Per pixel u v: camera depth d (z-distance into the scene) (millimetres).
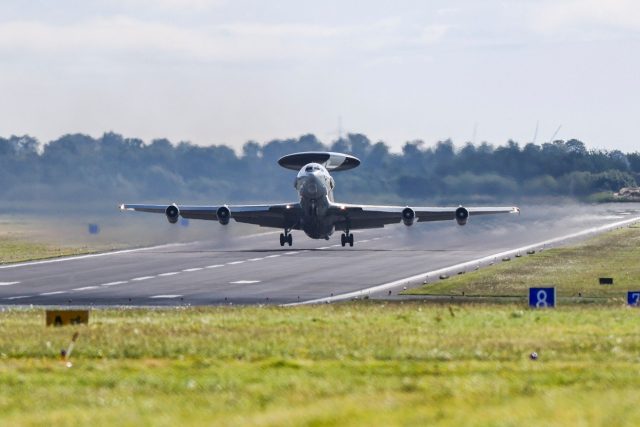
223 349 146625
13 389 118188
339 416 99062
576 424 93062
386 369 128500
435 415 98938
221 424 97188
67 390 117125
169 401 110062
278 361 133750
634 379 119688
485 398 108375
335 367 130375
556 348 146500
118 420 100250
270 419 98312
